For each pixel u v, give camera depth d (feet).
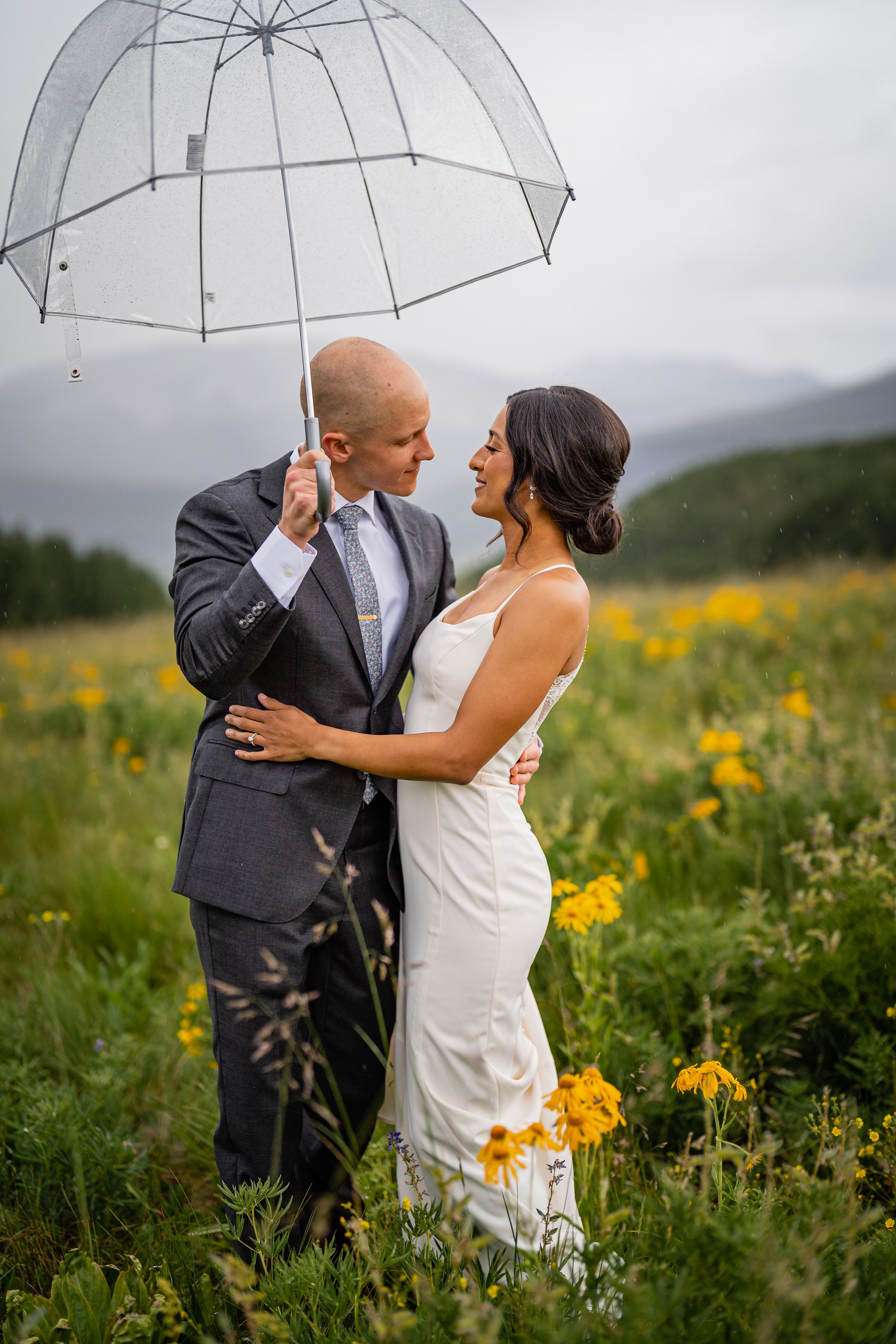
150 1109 9.88
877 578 41.37
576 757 20.72
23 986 12.53
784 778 14.73
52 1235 7.85
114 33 6.87
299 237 8.10
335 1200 8.19
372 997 8.18
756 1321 4.86
